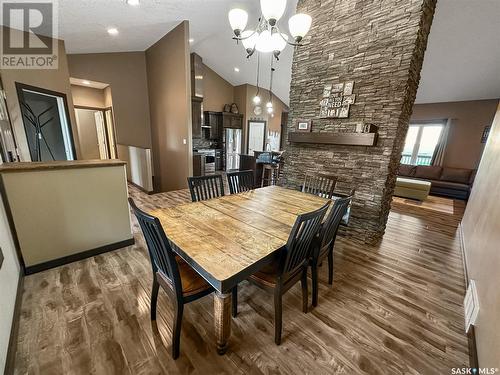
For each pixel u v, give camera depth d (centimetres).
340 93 285
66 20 328
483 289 157
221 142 795
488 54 379
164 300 174
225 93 812
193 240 131
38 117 374
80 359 127
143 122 575
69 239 213
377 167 266
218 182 235
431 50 409
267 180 557
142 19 371
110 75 518
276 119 913
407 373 127
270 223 159
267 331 151
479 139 571
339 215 170
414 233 325
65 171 201
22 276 187
